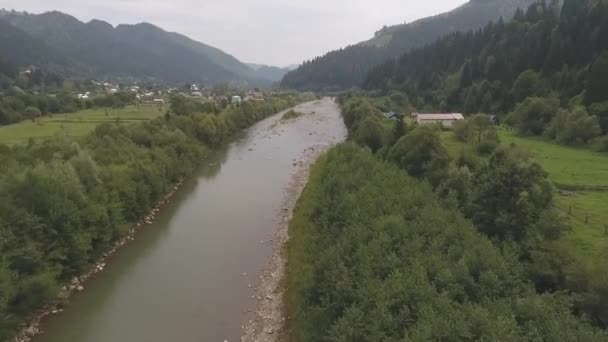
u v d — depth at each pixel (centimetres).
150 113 11350
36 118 9781
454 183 3788
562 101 9975
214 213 4619
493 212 3009
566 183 5031
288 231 4134
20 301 2467
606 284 2084
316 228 3406
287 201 5084
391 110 14288
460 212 3181
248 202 5022
